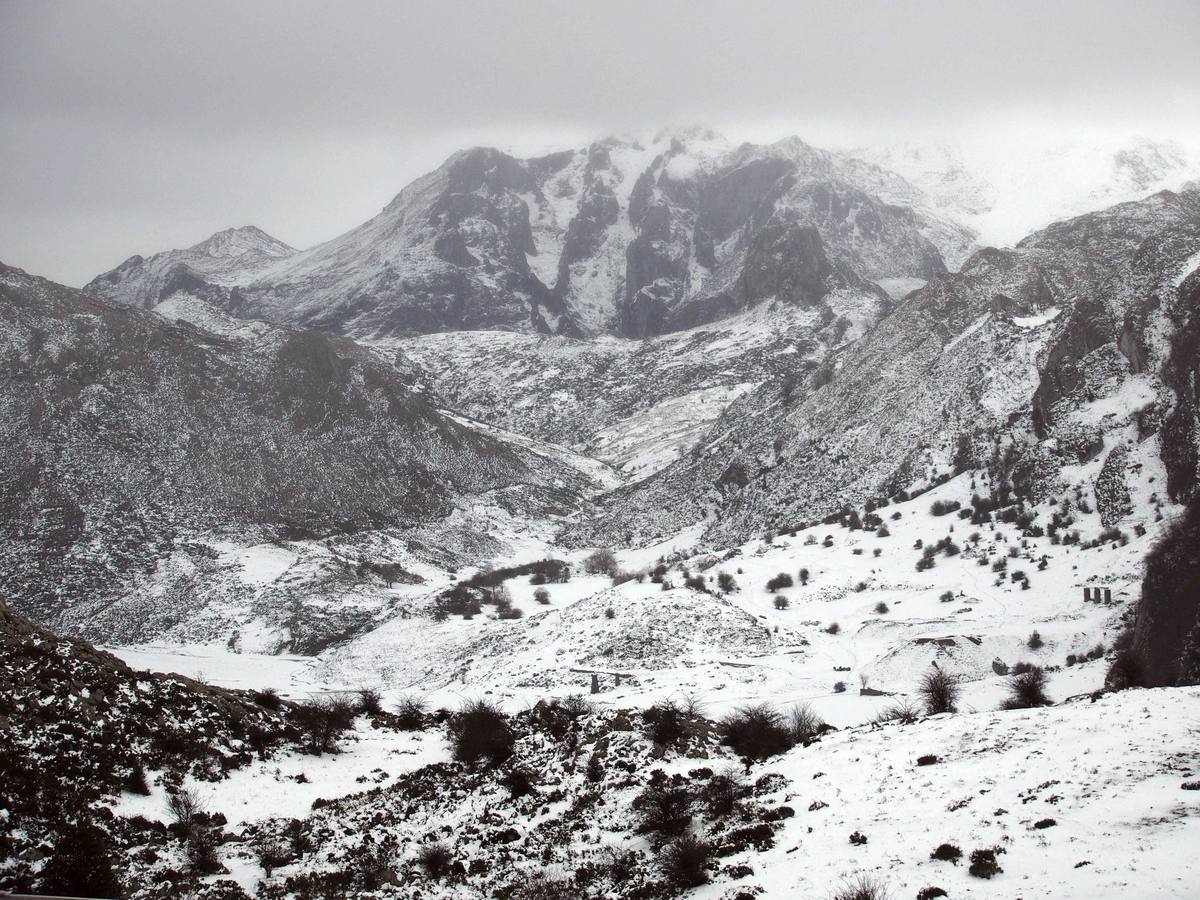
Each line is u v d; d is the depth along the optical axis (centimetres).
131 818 6894
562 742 8025
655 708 8156
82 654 8450
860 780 6031
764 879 5134
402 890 6091
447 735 9150
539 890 5769
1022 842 4866
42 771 7044
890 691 11912
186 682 8856
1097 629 13362
